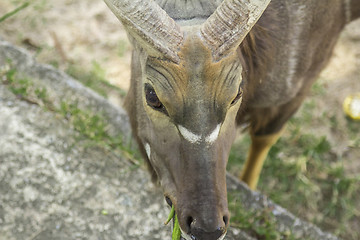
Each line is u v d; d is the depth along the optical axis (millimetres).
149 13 4352
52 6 11602
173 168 4773
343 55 10930
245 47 5480
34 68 8453
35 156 7324
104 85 10156
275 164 9211
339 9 6965
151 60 4594
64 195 6930
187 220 4473
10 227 6570
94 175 7184
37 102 8000
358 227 8555
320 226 8570
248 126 7344
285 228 6789
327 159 9398
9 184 7004
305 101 10203
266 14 5898
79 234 6551
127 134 7746
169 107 4562
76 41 10969
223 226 4391
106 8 11648
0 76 8328
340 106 10172
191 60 4395
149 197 6957
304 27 6336
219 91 4496
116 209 6816
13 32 10984
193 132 4508
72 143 7516
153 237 6543
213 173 4508
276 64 6289
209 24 4398
